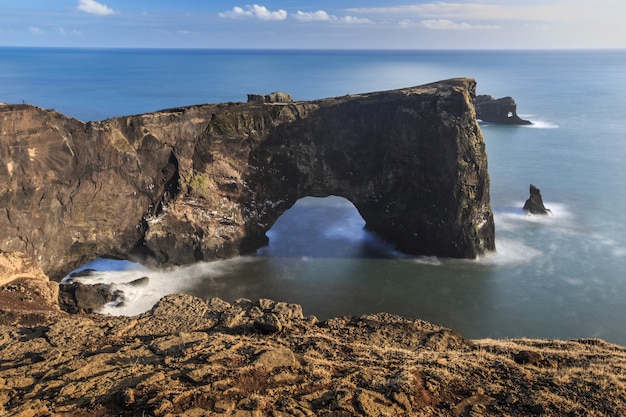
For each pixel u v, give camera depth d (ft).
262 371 50.88
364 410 44.39
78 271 153.48
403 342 70.08
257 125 170.40
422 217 170.40
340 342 66.08
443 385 50.70
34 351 60.54
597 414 45.42
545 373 55.26
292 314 79.15
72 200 138.51
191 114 158.20
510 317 129.70
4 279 101.96
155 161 152.76
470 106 167.12
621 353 65.62
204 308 77.56
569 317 129.39
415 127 168.45
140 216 153.48
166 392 44.96
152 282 149.38
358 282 150.61
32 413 41.73
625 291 143.23
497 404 47.65
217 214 165.07
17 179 123.95
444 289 145.59
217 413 42.47
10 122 120.26
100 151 140.26
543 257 167.32
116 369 51.75
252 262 165.37
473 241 165.48
